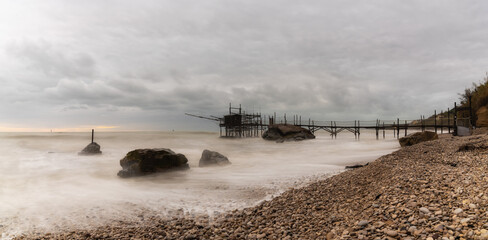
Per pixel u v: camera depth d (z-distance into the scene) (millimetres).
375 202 7551
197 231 7703
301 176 15430
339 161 22219
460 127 29125
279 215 8367
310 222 7352
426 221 5586
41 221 9516
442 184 7551
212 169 20578
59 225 9070
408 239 5004
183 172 19344
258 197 11523
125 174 18109
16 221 9547
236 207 10266
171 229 8109
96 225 8945
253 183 14453
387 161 13258
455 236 4734
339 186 10656
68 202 11852
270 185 13633
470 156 11125
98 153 31406
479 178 7477
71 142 45938
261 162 23922
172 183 15945
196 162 25141
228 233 7434
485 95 31672
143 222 9047
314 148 37188
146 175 18203
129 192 13688
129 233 7934
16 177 18562
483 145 12320
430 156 12648
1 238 8109
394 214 6332
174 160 19281
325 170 17094
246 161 24844
